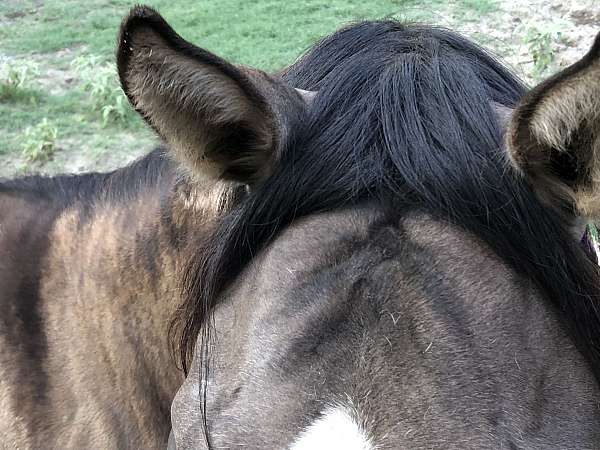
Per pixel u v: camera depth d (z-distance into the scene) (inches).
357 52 24.0
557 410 18.5
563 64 97.5
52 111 97.3
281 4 128.6
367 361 18.8
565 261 20.1
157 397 32.4
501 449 17.7
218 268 22.8
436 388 18.2
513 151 19.6
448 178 20.3
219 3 130.6
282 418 18.9
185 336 25.0
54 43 117.5
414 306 19.3
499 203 20.1
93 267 32.6
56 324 33.2
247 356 20.4
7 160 87.4
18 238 34.7
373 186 21.1
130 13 19.3
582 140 18.5
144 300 31.5
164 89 20.4
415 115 21.3
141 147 89.0
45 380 33.5
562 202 20.3
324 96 22.6
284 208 21.7
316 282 20.3
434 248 20.1
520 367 18.6
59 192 35.8
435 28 26.0
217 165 22.6
